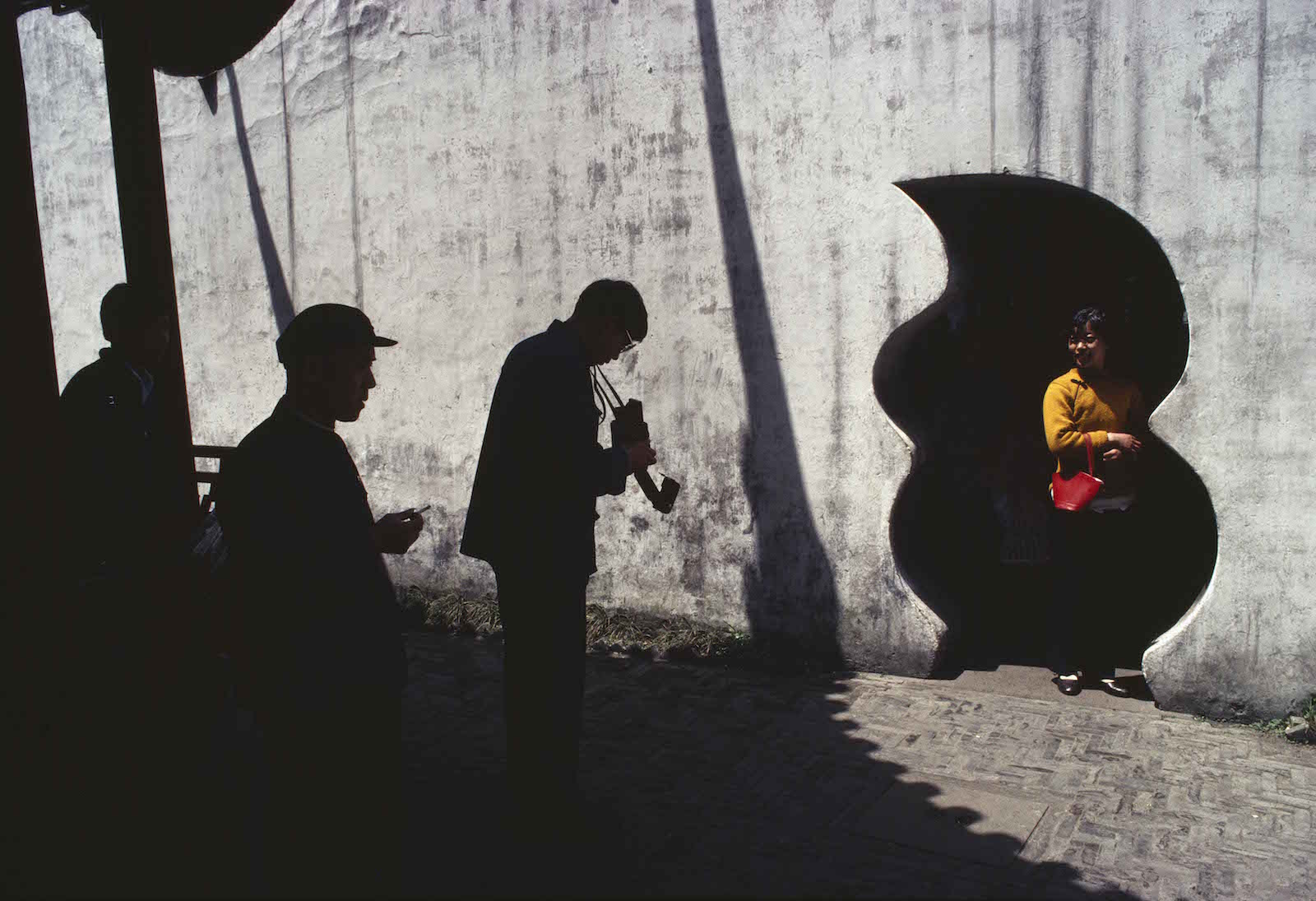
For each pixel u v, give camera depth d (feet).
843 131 17.56
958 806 13.25
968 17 16.48
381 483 23.12
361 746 8.95
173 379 16.83
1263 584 15.46
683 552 19.67
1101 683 17.35
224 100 24.26
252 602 8.57
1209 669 15.87
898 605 17.83
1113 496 16.85
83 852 10.38
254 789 12.50
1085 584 17.04
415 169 21.84
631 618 20.20
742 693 17.34
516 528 12.01
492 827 12.53
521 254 20.81
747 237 18.51
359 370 9.01
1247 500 15.46
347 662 8.70
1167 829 12.65
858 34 17.26
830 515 18.25
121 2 15.97
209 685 12.76
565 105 19.95
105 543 14.02
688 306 19.17
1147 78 15.51
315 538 8.61
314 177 23.24
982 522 20.95
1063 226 19.92
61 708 10.57
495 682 17.92
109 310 14.65
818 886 11.24
